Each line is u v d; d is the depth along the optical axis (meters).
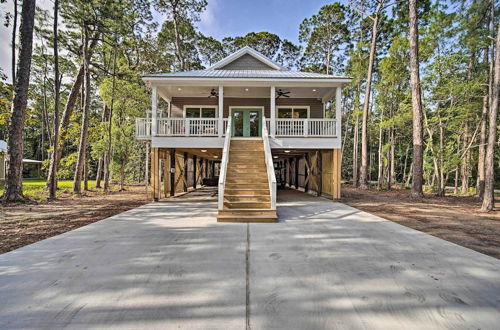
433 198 11.13
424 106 13.82
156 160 9.86
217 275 3.03
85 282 2.83
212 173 22.75
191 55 24.19
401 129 20.50
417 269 3.24
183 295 2.55
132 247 4.09
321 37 22.61
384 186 19.28
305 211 7.52
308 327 2.04
